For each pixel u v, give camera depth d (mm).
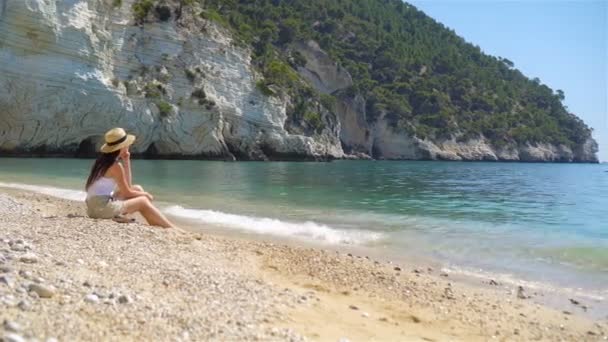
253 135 60656
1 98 40156
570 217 16484
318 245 10555
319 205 17906
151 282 5766
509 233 12758
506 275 8391
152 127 49844
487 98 123875
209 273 6543
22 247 6664
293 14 108188
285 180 30609
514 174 53688
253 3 106062
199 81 54281
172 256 7359
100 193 9859
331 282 7273
